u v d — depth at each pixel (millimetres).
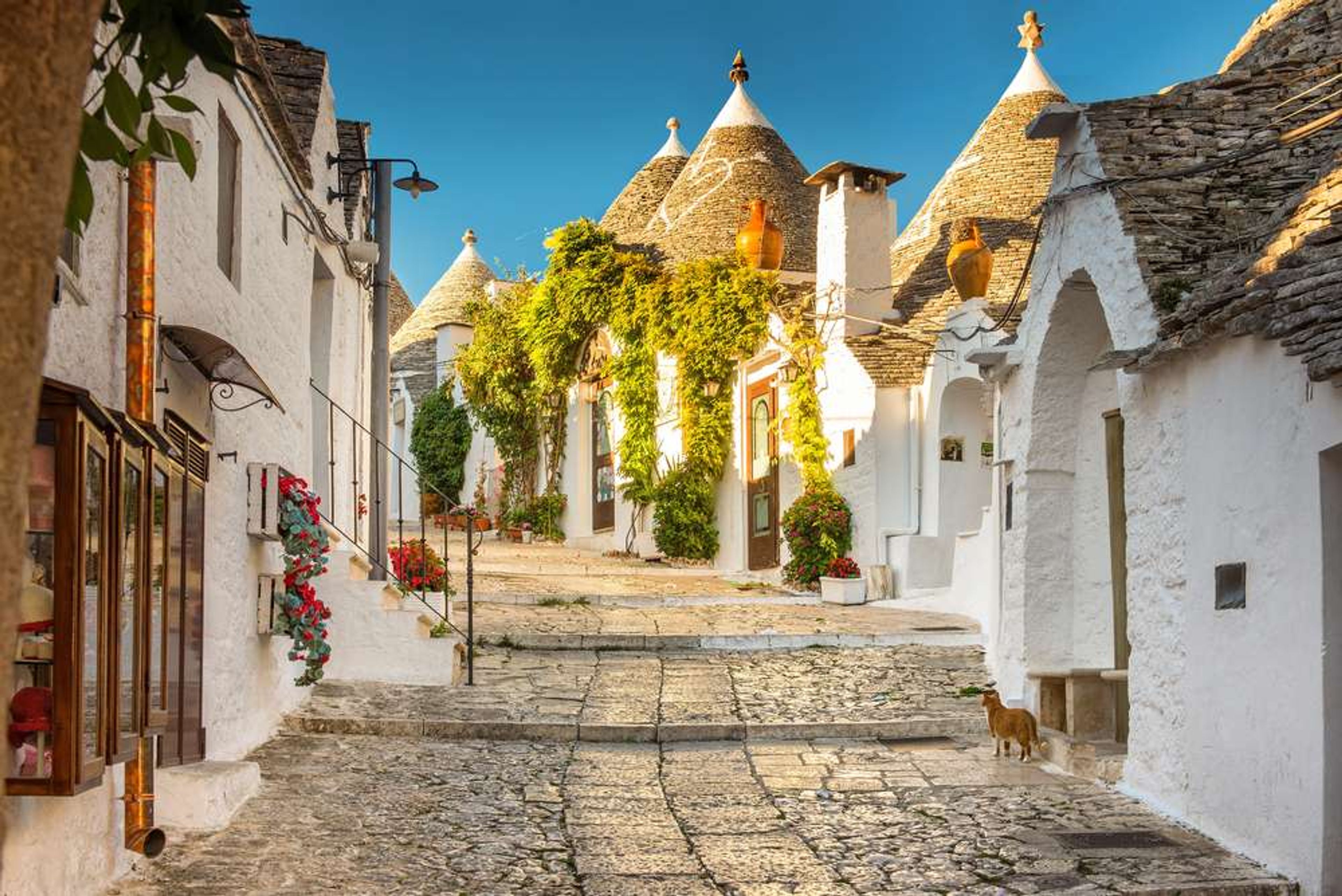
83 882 5422
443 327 31359
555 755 9250
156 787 6777
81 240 5504
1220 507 7164
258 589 9047
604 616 14914
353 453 14141
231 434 8328
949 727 10227
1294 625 6352
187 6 3928
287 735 9445
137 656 5496
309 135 10977
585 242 22859
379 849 6680
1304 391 6273
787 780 8625
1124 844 6984
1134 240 8086
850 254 17438
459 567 19328
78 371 5527
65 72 2082
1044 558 10172
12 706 4590
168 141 4715
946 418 16234
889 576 16484
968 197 18484
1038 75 19438
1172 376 7785
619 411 22359
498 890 6125
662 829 7348
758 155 22578
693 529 20359
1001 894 6121
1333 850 6047
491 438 28656
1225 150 8641
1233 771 6926
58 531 4609
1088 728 9477
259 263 9086
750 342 18906
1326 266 6297
